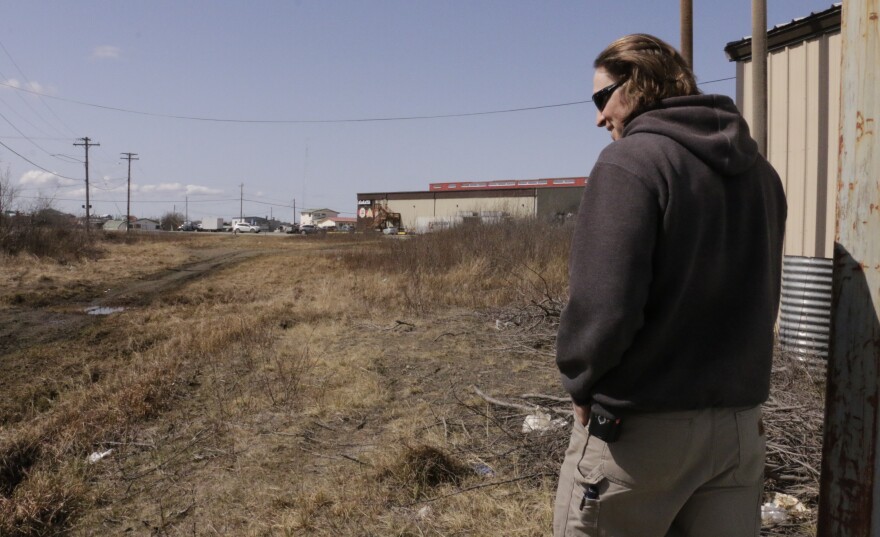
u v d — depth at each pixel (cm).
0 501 338
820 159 542
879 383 153
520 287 987
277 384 522
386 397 481
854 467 157
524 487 321
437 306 923
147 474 374
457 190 6862
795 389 399
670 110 146
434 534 285
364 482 338
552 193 5188
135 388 509
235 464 378
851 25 155
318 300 1043
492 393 477
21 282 1494
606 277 136
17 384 612
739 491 150
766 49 570
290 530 296
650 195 137
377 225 6575
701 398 141
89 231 2962
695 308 142
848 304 157
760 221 150
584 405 151
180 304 1195
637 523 150
